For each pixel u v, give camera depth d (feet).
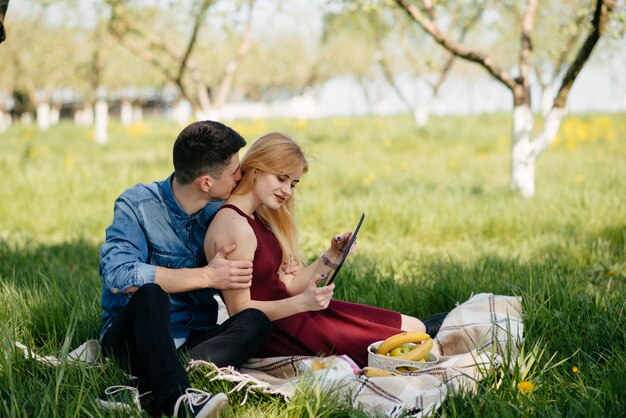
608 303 13.19
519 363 10.28
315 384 9.44
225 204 11.01
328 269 12.09
